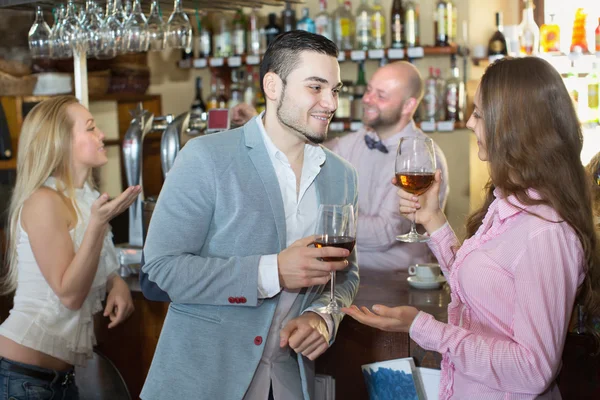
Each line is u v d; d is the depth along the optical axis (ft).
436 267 7.88
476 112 5.33
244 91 14.88
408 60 14.40
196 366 5.58
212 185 5.56
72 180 7.34
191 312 5.70
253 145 5.74
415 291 7.60
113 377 8.45
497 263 4.84
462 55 13.75
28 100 11.52
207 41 15.01
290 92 5.55
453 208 14.30
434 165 6.29
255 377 5.77
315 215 6.01
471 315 5.19
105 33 9.27
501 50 14.23
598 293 5.19
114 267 7.76
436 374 6.37
